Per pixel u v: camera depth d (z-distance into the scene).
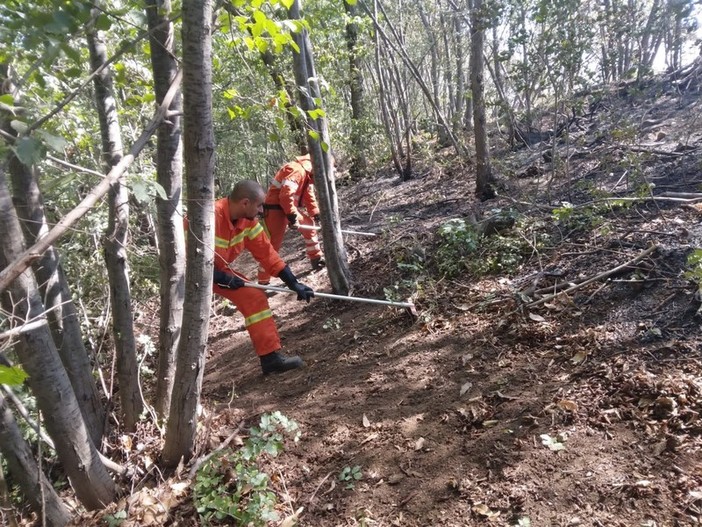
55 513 2.70
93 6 1.97
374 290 4.93
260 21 2.72
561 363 2.90
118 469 3.02
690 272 2.71
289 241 8.30
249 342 4.97
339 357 3.94
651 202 4.04
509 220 4.70
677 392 2.39
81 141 4.32
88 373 3.22
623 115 5.69
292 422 2.84
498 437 2.55
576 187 4.91
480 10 5.11
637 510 2.00
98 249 4.26
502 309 3.60
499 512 2.18
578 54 4.51
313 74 4.52
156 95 2.94
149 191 2.16
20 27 1.89
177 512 2.71
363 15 9.55
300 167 5.86
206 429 3.24
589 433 2.38
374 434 2.91
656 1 5.69
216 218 3.74
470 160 7.92
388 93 9.95
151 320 5.46
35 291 2.29
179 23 3.47
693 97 5.84
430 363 3.38
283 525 2.48
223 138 11.70
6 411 2.47
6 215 2.08
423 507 2.35
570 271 3.67
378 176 10.41
